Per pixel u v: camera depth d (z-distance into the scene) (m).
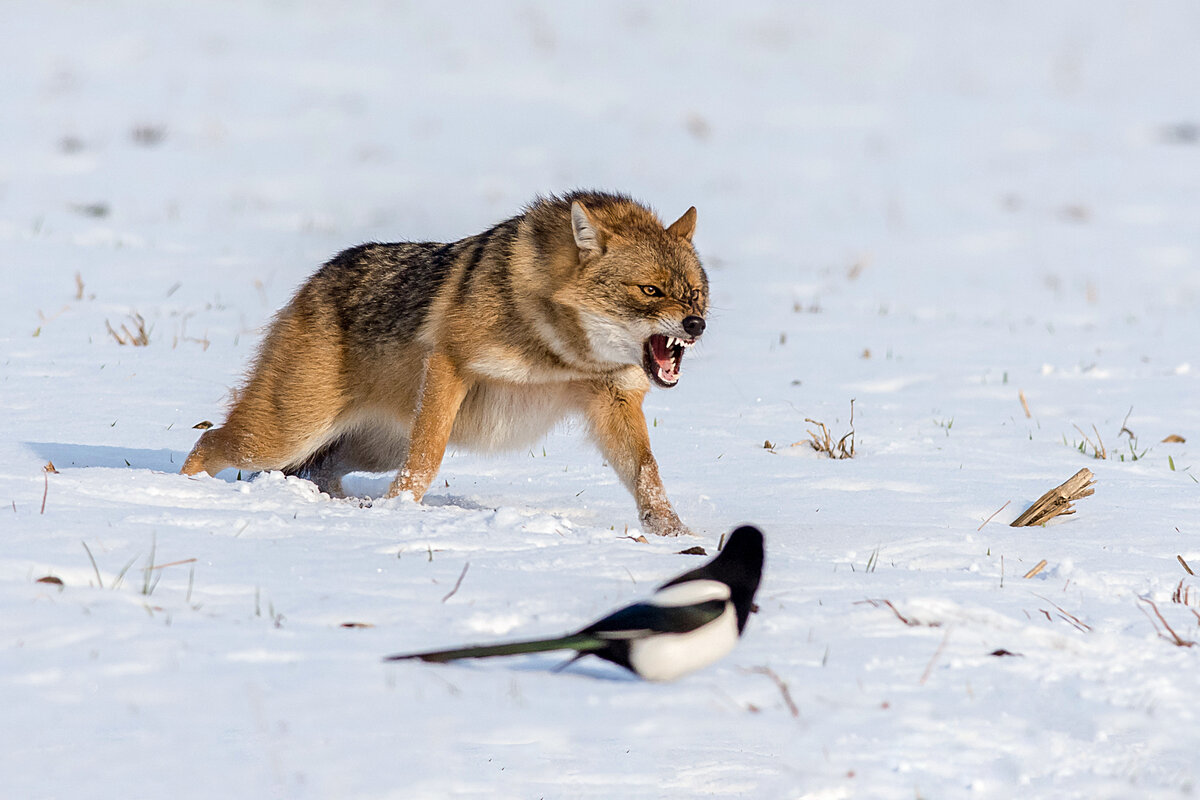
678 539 24.53
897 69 152.50
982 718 15.74
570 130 108.25
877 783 13.87
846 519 27.44
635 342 27.14
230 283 55.66
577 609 18.67
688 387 43.34
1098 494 30.89
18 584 18.05
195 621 17.16
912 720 15.56
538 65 137.25
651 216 28.62
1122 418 40.84
